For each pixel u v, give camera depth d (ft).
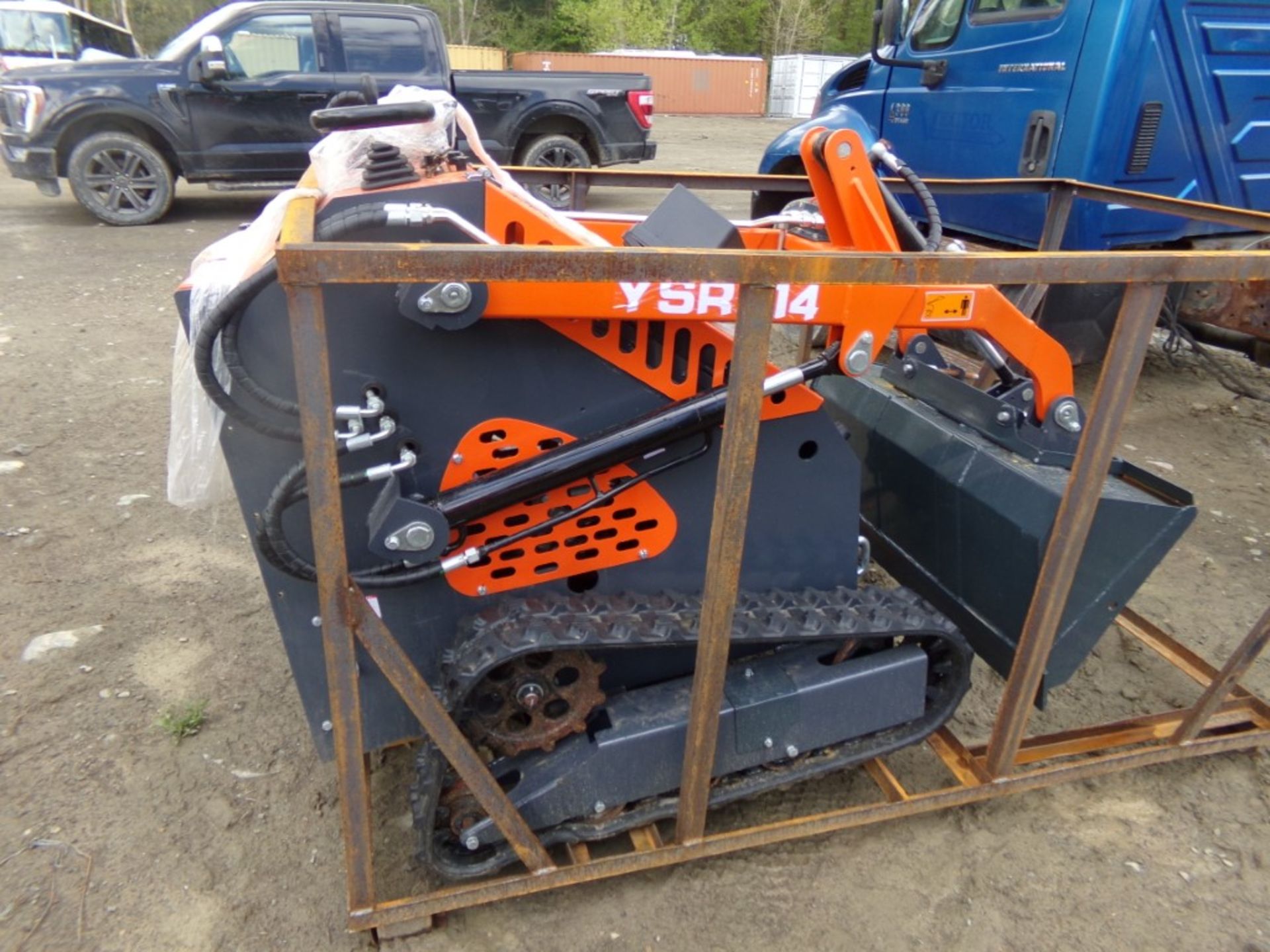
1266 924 6.75
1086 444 6.01
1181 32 13.70
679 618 6.41
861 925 6.64
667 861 6.63
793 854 7.20
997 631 7.64
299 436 5.50
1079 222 14.35
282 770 7.90
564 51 131.44
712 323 5.96
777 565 6.98
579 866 6.40
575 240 5.84
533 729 6.40
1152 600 10.77
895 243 7.05
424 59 27.61
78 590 10.21
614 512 6.39
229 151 26.61
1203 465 14.34
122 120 26.25
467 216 5.99
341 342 5.48
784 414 6.40
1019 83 14.93
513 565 6.36
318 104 26.84
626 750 6.41
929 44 17.04
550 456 5.85
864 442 9.03
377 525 5.46
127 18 105.60
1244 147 14.96
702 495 6.49
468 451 5.95
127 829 7.24
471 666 5.84
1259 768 8.18
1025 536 7.06
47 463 12.92
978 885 6.99
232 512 12.00
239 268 5.44
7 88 25.52
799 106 95.09
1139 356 5.76
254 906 6.67
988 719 8.86
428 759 6.26
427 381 5.70
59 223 27.22
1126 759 7.72
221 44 25.31
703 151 54.19
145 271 22.34
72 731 8.19
